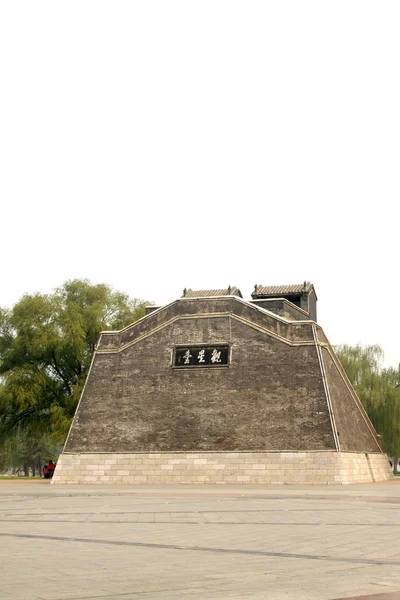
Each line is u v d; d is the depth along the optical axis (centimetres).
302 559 927
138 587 716
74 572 813
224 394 3775
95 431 3859
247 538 1170
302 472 3469
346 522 1450
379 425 5344
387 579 771
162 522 1456
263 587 719
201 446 3681
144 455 3716
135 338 4044
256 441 3616
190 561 905
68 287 5600
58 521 1485
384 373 5562
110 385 3978
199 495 2461
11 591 687
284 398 3672
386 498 2261
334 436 3509
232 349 3862
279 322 3847
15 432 5434
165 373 3912
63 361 5234
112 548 1041
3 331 5297
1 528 1343
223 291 5162
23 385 4975
